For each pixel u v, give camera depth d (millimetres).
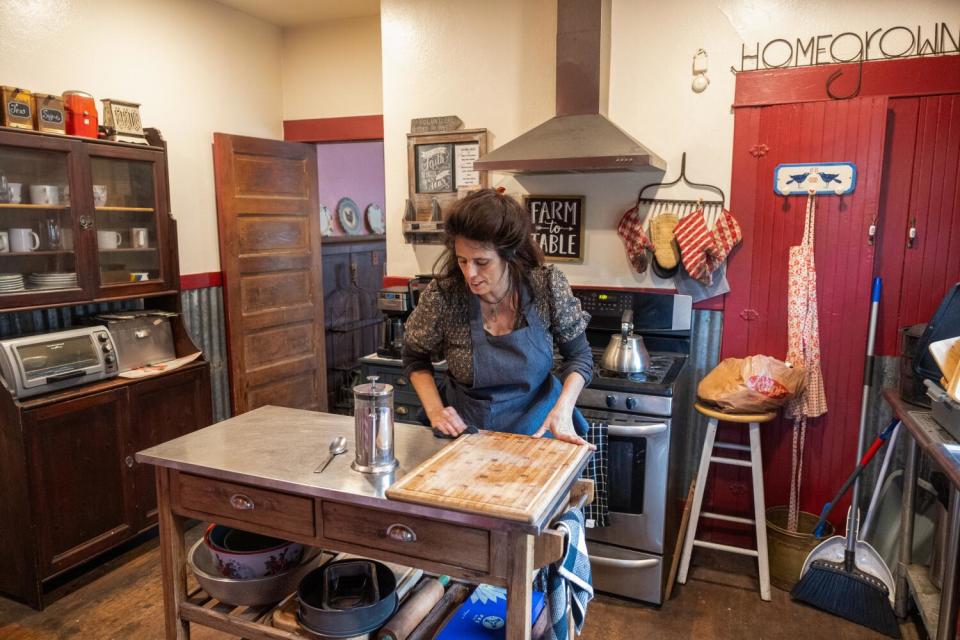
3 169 2541
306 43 4191
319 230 4367
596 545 2590
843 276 2676
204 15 3701
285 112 4309
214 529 1650
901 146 2588
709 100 2812
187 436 1666
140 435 2912
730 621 2473
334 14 3979
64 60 2996
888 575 2480
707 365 2973
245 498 1468
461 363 1754
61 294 2682
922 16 2494
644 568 2518
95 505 2734
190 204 3709
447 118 3314
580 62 2857
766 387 2549
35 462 2484
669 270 2916
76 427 2641
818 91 2641
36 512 2494
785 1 2662
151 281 3098
